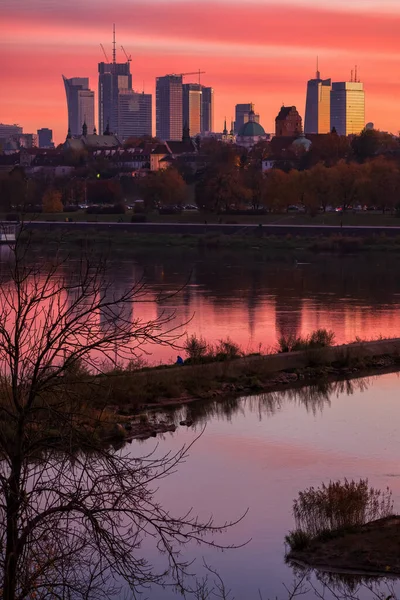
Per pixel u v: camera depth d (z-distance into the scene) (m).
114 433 54.34
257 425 59.44
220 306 131.75
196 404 65.50
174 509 41.53
